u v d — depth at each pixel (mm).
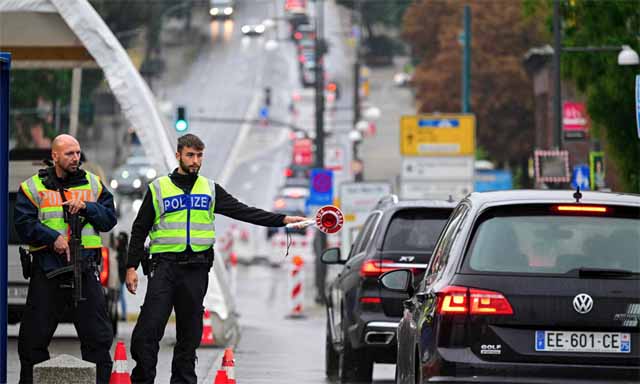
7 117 33812
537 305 27547
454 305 27656
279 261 179250
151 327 36625
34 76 156625
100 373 35969
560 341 27547
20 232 35344
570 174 98438
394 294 46500
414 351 30516
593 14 94875
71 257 35500
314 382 51188
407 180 144250
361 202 126688
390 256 46719
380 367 61750
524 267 27875
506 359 27469
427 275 31406
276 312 117375
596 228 28391
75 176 36000
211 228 37188
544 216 28578
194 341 37281
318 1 132750
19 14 71062
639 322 27547
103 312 36031
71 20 65875
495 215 28625
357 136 193000
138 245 37062
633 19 94750
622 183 98000
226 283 75750
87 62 81438
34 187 35625
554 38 95562
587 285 27641
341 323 49781
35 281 35625
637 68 93875
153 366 36844
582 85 96750
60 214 35562
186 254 36875
